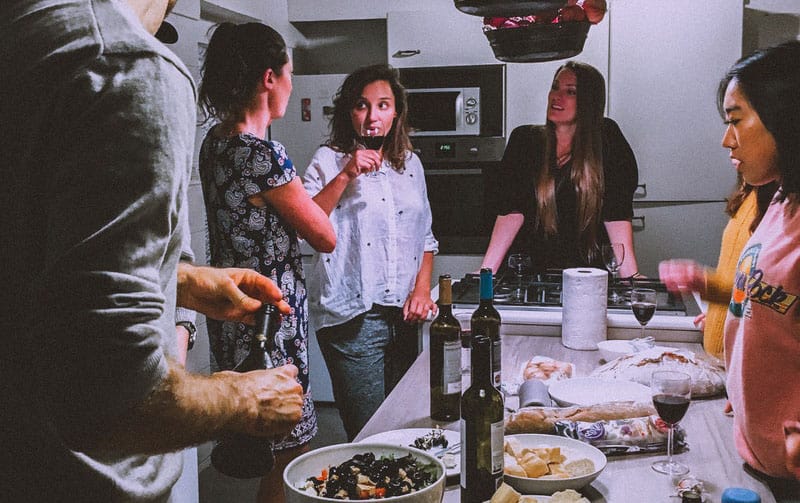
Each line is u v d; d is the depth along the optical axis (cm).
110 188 86
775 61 156
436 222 453
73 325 85
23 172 89
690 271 198
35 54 88
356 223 288
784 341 148
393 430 168
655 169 421
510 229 337
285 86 236
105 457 99
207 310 139
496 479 133
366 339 290
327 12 475
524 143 333
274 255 229
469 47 430
